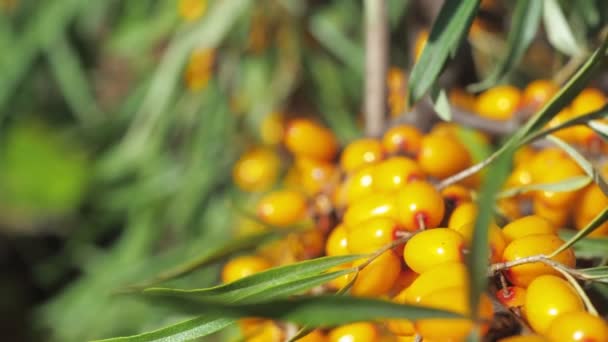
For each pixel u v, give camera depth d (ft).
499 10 1.35
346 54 1.54
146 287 0.85
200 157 1.65
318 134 1.09
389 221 0.81
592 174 0.84
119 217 1.92
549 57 1.36
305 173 1.11
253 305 0.70
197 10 1.55
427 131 1.12
